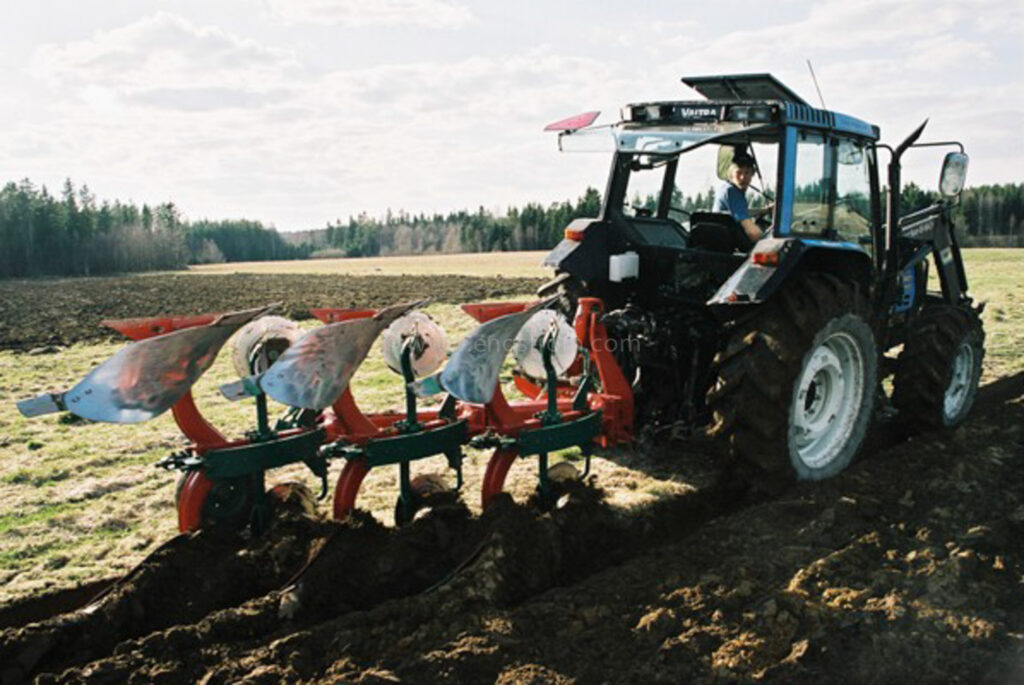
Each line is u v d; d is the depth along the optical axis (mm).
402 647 3268
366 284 30969
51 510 5176
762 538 4355
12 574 4215
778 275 4730
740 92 5809
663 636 3389
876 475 5316
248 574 3805
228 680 3045
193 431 3859
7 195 80312
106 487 5605
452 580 3723
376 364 10492
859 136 5562
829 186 5391
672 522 4848
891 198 5895
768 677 3090
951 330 6207
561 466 4805
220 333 3744
